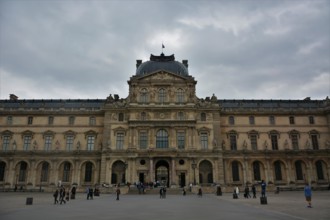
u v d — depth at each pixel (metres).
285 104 103.94
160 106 93.19
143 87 95.81
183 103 93.94
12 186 90.50
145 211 32.12
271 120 98.62
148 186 81.88
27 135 96.00
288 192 76.31
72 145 95.50
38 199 52.72
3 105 100.44
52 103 102.75
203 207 36.81
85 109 98.12
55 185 90.81
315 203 41.16
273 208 34.75
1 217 26.83
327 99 100.00
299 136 97.38
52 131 96.19
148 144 89.88
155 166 89.56
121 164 90.56
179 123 91.38
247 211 31.66
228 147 95.88
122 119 93.50
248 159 93.56
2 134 95.69
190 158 88.81
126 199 54.19
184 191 69.06
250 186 86.75
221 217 26.56
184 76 96.69
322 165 95.06
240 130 97.31
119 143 91.62
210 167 90.81
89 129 96.69
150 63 102.19
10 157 92.38
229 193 77.19
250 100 105.12
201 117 94.00
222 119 98.12
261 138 96.94
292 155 94.31
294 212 30.36
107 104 94.31
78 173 91.62
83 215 28.56
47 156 92.94
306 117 99.06
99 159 92.62
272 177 92.38
